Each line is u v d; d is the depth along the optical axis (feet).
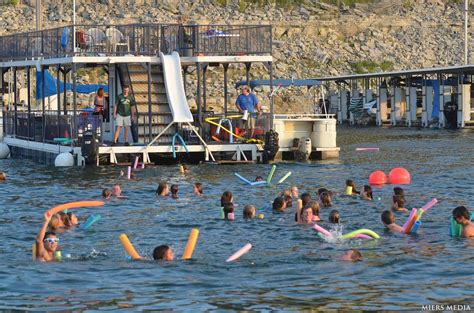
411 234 82.99
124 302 60.49
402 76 265.34
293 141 158.51
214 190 116.26
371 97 279.69
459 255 73.67
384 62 355.36
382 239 80.84
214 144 150.82
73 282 65.57
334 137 160.86
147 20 356.59
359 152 173.99
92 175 133.08
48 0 360.89
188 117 149.79
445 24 394.11
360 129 253.65
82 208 101.76
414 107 258.37
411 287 63.82
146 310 58.80
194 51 155.53
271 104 157.17
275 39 364.99
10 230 88.28
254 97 157.89
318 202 101.60
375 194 110.73
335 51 359.05
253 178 129.18
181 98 151.43
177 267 70.23
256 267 70.33
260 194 112.16
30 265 71.31
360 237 81.41
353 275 67.41
